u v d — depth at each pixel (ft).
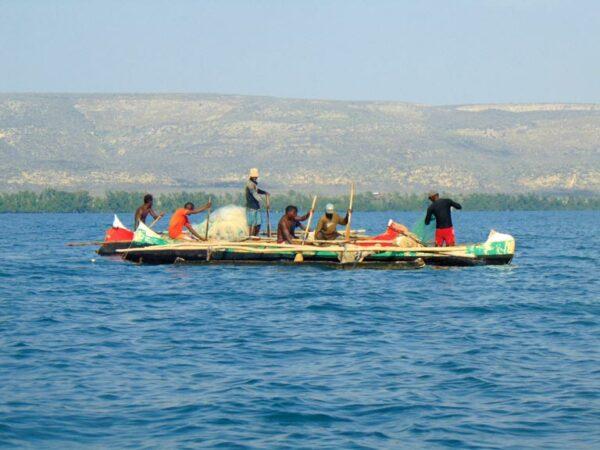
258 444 123.85
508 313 236.63
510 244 349.82
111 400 144.56
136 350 183.62
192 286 291.99
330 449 121.90
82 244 403.34
